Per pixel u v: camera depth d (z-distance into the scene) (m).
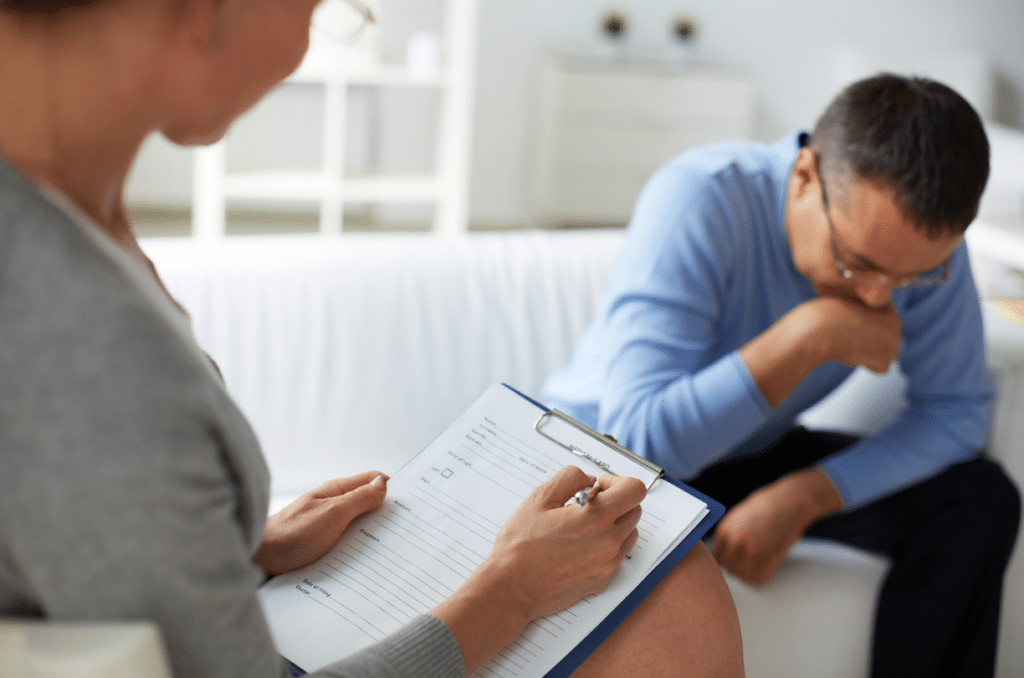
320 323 1.40
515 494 0.76
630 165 4.77
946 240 1.06
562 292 1.53
